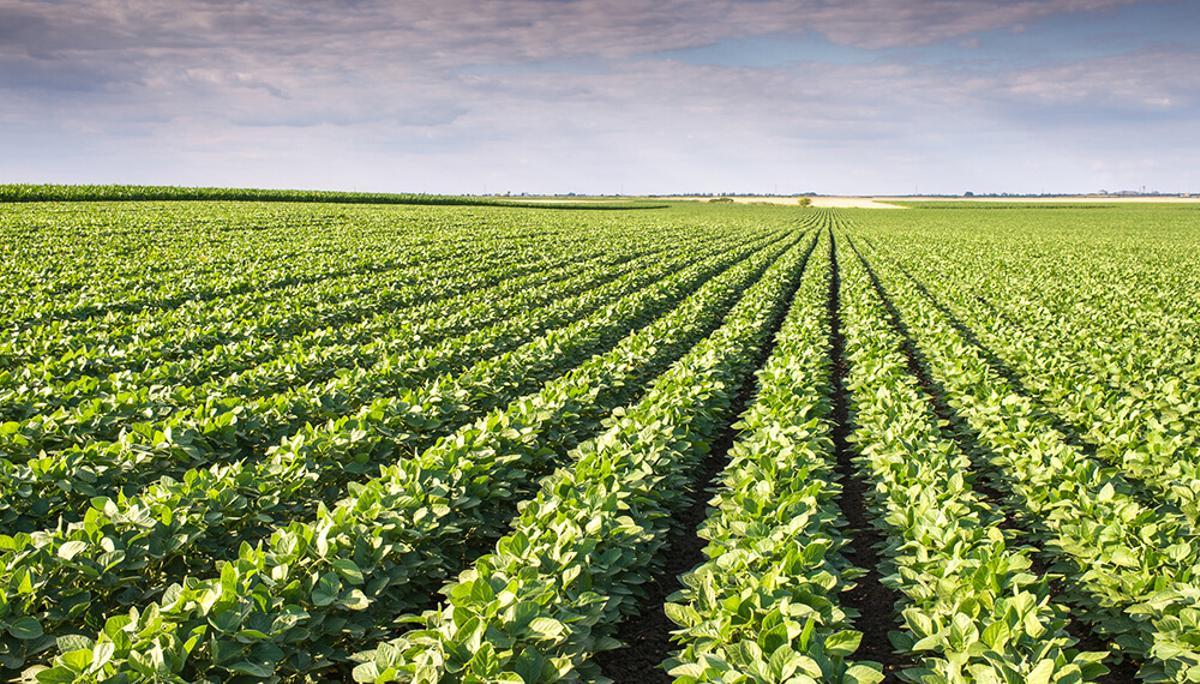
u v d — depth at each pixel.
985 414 10.93
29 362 13.63
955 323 20.53
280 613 5.26
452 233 45.38
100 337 14.86
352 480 9.17
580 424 10.97
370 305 21.19
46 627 5.76
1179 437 9.29
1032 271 32.94
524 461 9.12
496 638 4.90
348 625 5.66
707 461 11.16
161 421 9.73
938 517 7.19
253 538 7.42
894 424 10.06
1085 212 124.62
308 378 13.12
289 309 19.38
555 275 29.48
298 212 56.72
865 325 17.86
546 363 13.93
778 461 8.59
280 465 8.05
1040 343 16.03
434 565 6.87
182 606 5.09
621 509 7.64
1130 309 21.98
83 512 7.92
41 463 7.67
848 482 10.46
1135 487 9.03
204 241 35.12
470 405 11.68
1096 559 6.83
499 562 6.14
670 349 16.91
